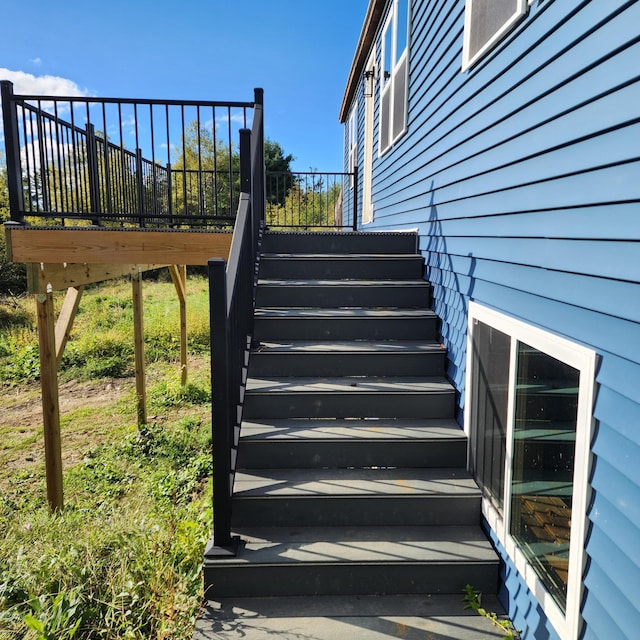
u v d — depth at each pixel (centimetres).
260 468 268
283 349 316
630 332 135
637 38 131
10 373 891
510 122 216
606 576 146
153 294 1773
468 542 233
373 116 745
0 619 213
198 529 288
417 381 310
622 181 138
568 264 166
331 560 219
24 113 374
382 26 650
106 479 476
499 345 232
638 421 131
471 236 271
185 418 641
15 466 521
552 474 182
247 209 304
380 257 384
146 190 666
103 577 252
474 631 203
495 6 236
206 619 207
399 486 250
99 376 887
